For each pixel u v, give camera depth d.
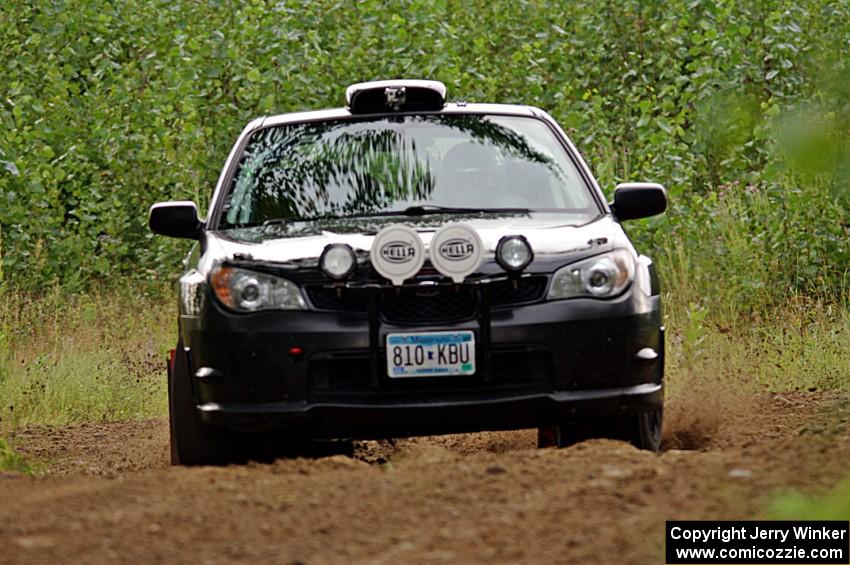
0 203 49.19
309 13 55.12
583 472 15.93
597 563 12.59
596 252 19.59
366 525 14.10
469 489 15.45
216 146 52.06
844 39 49.03
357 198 21.98
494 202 21.91
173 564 12.88
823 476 15.23
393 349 18.67
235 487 16.02
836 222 39.16
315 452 23.36
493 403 18.70
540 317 18.92
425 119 23.50
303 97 52.12
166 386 36.69
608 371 19.17
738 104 15.62
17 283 47.59
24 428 32.69
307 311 19.00
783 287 38.41
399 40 53.62
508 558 12.80
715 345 31.81
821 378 31.06
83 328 42.69
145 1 62.59
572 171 22.78
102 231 53.44
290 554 13.11
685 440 25.62
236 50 53.25
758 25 52.09
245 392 19.08
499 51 59.47
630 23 57.66
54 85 56.03
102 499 15.57
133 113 54.12
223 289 19.44
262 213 21.98
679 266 38.72
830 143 12.30
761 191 42.22
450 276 18.77
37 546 13.48
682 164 44.66
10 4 60.78
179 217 22.33
